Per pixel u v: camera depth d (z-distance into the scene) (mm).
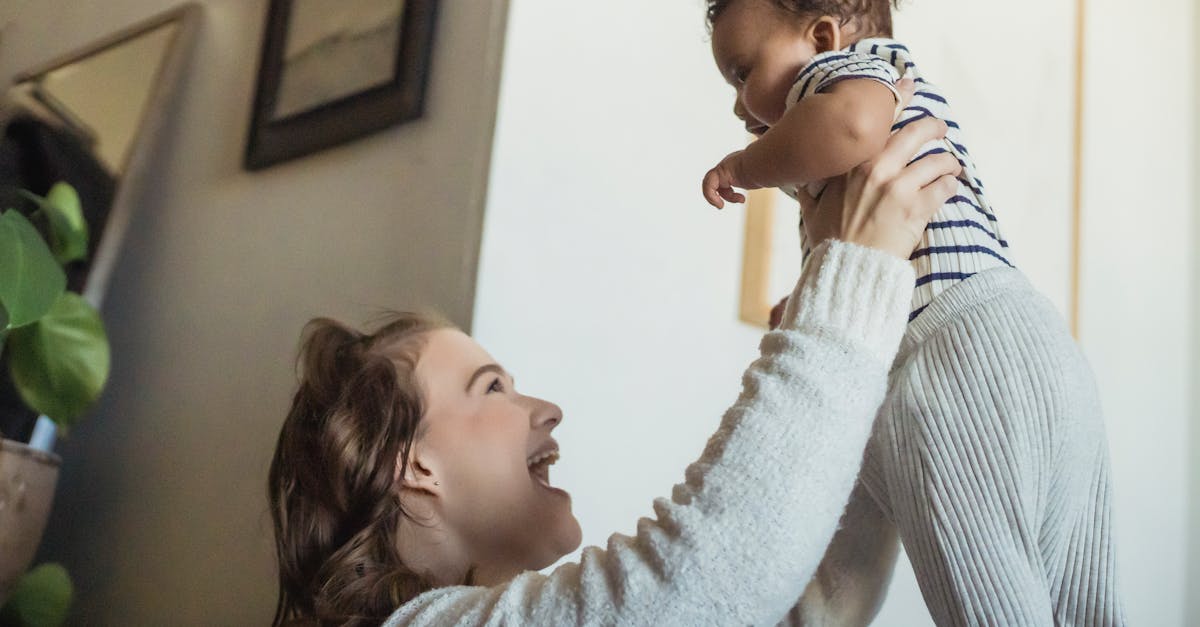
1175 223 2648
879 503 842
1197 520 2455
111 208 1768
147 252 1827
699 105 1636
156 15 1996
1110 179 2494
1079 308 2256
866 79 758
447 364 962
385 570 802
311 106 1636
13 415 1645
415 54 1499
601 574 658
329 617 787
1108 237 2441
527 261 1369
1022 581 716
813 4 854
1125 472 2326
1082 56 2457
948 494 737
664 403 1481
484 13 1460
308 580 860
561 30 1478
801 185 825
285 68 1708
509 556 905
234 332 1632
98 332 1437
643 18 1590
